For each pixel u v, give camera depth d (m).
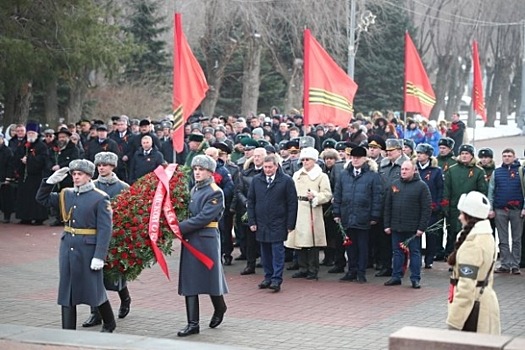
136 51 30.08
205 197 11.47
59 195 11.00
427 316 12.59
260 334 11.42
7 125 31.17
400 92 60.53
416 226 14.77
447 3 69.62
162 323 12.11
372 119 32.06
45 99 35.81
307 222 15.41
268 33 46.75
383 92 60.12
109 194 12.12
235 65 51.78
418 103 21.84
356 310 12.98
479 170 16.62
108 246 10.88
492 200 16.31
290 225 14.37
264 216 14.38
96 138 22.12
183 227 11.31
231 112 53.44
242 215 16.30
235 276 15.80
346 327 11.84
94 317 11.91
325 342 10.98
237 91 53.47
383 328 11.80
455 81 76.12
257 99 49.53
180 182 11.65
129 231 11.30
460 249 8.37
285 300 13.70
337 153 17.02
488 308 8.28
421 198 14.75
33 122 23.33
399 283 15.05
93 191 10.86
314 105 18.08
